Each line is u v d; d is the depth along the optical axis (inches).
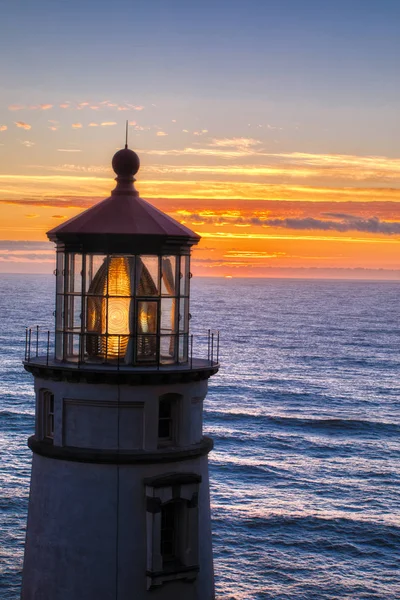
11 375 5083.7
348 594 1792.6
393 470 2903.5
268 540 2101.4
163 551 642.8
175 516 644.7
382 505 2436.0
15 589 1747.0
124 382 618.2
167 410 644.7
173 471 637.3
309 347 7509.8
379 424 3804.1
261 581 1844.2
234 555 1989.4
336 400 4547.2
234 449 3208.7
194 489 640.4
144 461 624.4
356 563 1971.0
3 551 1935.3
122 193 663.1
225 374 5423.2
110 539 623.2
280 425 3745.1
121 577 621.9
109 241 623.8
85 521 625.6
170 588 636.1
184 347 658.8
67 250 644.1
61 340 652.1
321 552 2034.9
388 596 1785.2
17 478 2546.8
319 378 5447.8
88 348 637.9
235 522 2228.1
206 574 656.4
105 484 625.9
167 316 645.9
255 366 5935.0
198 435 659.4
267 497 2490.2
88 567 623.5
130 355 631.2
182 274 655.8
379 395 4785.9
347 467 2942.9
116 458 620.7
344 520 2266.2
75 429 633.0
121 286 632.4
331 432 3624.5
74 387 628.1
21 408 3907.5
